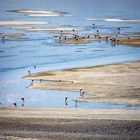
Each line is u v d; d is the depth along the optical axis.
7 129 87.81
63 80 131.88
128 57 173.50
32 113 98.69
